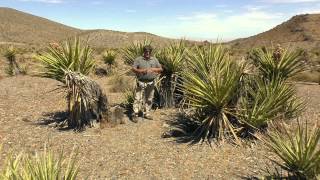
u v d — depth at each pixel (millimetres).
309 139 6773
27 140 9570
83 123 10633
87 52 11203
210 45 10344
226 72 9391
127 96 12836
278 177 6949
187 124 10211
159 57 12453
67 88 10992
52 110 12797
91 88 10547
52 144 9305
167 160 8352
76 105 10484
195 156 8555
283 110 10133
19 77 20859
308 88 18047
